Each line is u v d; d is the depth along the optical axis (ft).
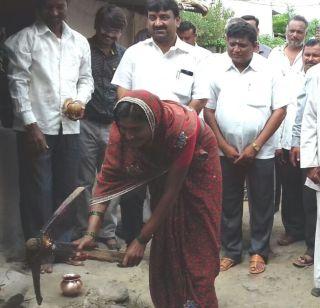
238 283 14.03
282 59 18.02
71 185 13.88
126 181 9.32
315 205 14.82
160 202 8.86
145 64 13.64
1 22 14.90
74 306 11.68
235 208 15.15
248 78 14.69
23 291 11.70
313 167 12.79
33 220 13.51
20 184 13.57
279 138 16.58
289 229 17.01
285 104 14.76
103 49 15.44
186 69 13.60
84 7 18.97
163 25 13.38
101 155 15.69
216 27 36.11
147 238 8.91
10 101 14.26
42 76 13.12
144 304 12.34
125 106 8.05
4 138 14.47
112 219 15.69
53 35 13.26
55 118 13.29
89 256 8.85
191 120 8.82
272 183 15.02
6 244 14.53
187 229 9.57
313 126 12.73
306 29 18.04
